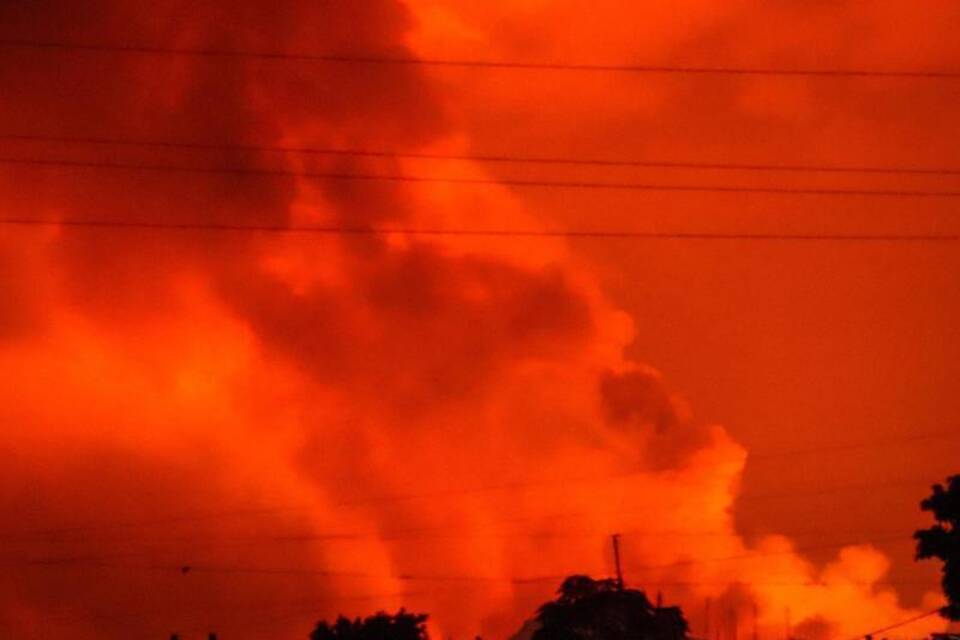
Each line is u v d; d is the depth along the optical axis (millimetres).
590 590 122875
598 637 118938
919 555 84688
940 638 101625
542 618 122125
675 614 121750
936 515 84312
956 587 83938
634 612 120062
